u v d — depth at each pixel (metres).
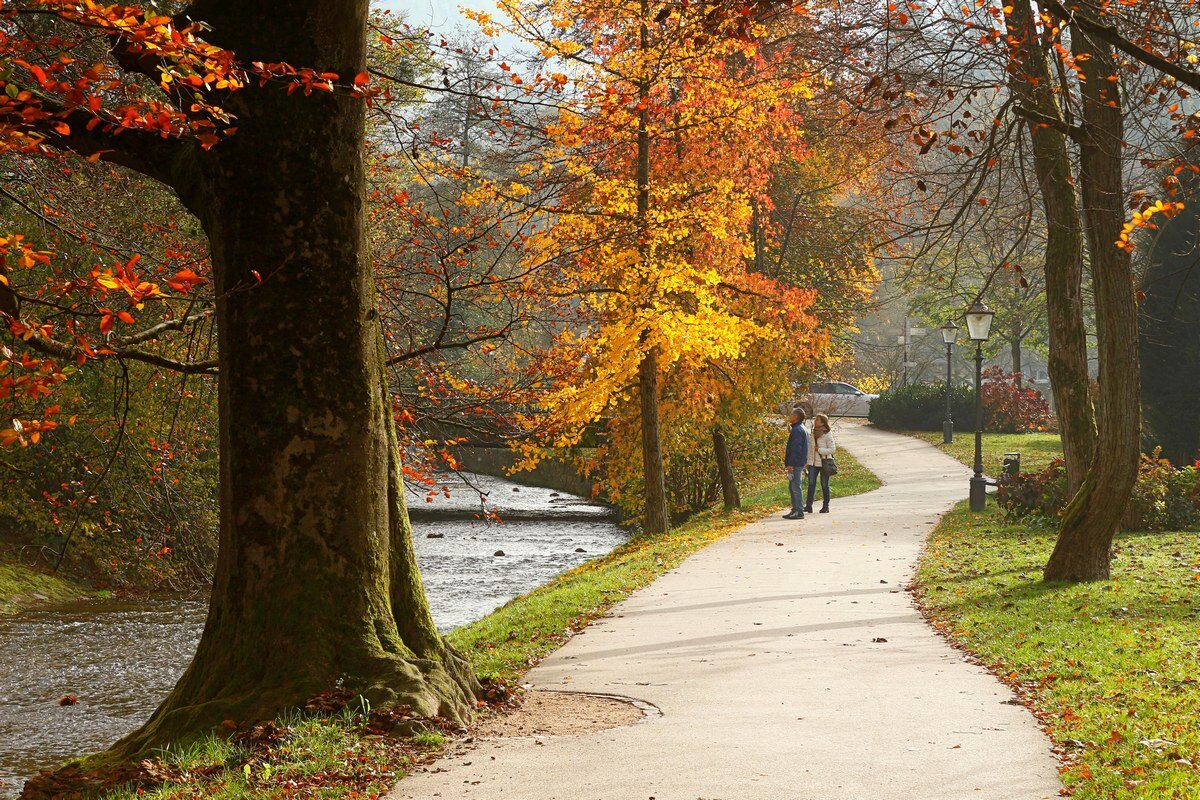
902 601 13.06
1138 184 14.23
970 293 39.66
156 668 14.24
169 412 18.62
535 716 7.81
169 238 13.70
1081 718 7.28
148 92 12.26
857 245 34.78
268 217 7.50
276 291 7.55
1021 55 11.91
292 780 5.97
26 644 15.52
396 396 13.12
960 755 6.59
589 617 12.48
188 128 6.11
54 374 5.42
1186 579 13.59
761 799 5.72
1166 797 5.37
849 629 11.26
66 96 5.46
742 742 6.95
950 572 15.05
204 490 21.27
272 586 7.59
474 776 6.19
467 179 13.87
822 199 34.56
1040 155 15.15
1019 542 17.94
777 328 23.28
